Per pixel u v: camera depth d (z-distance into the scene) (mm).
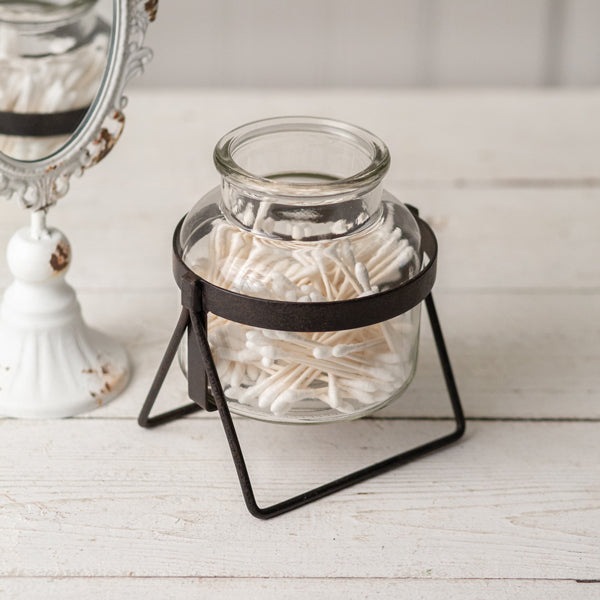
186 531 770
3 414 841
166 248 1013
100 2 783
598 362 903
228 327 760
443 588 744
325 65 1377
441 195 1098
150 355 897
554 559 760
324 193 734
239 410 781
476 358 902
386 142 1174
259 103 1256
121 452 820
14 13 754
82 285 961
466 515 784
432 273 774
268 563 754
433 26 1357
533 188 1114
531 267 1004
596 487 804
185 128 1186
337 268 752
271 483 801
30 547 759
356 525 777
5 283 957
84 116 803
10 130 769
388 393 783
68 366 847
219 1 1319
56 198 818
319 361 758
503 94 1316
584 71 1401
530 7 1352
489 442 833
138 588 740
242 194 750
